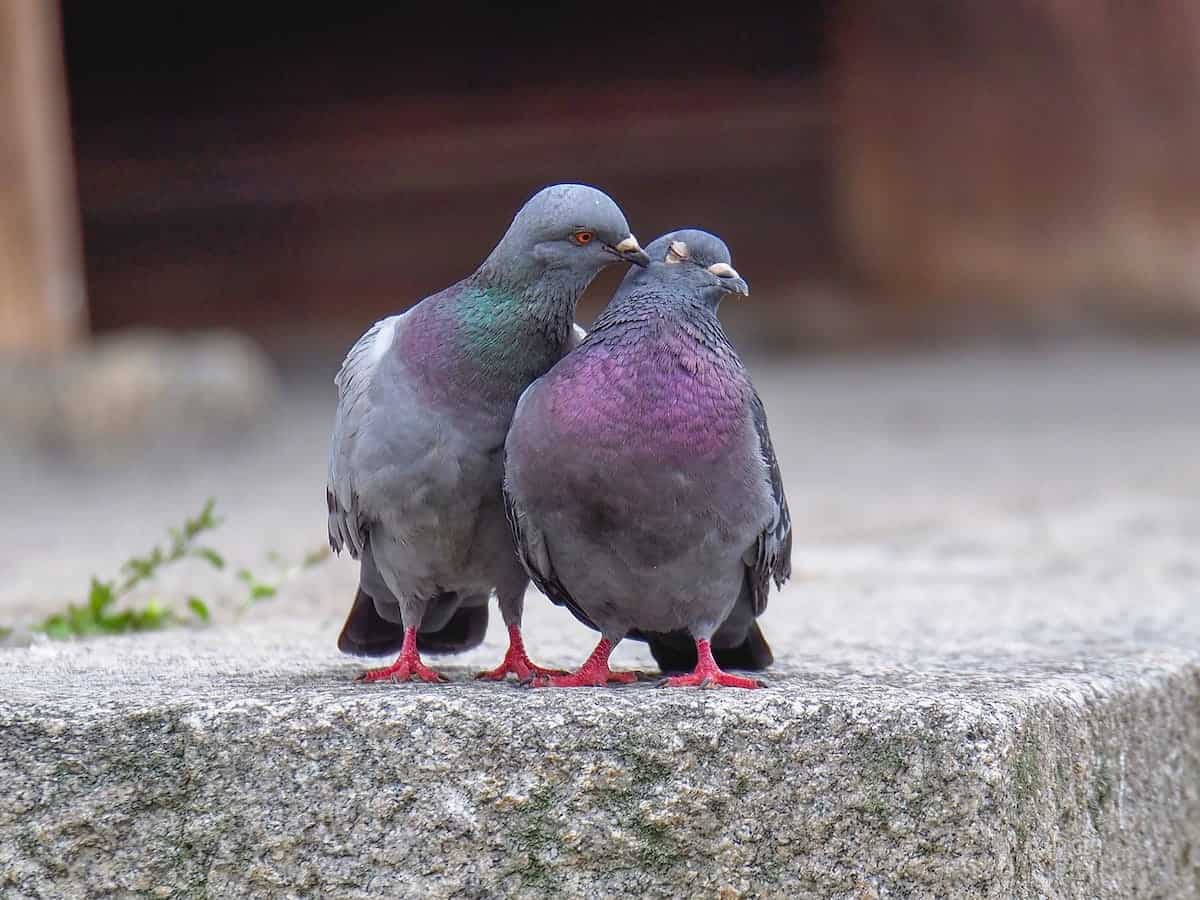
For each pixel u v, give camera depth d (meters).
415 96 35.38
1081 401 22.88
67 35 35.56
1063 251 29.19
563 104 34.72
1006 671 6.49
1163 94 28.27
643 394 5.72
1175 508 14.04
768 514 6.00
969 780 5.24
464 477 6.15
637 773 5.29
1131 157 28.61
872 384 25.70
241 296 35.03
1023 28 28.95
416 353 6.17
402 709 5.33
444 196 35.16
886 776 5.27
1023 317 29.33
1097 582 10.52
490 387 6.14
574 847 5.29
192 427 22.00
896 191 30.41
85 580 11.17
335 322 34.31
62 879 5.38
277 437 23.56
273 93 35.69
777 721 5.29
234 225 35.25
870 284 30.91
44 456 21.25
